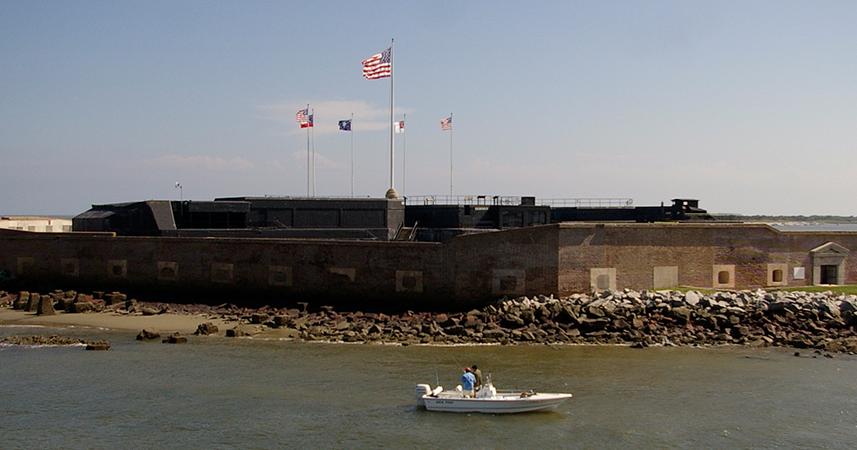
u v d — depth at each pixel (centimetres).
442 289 5609
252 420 3541
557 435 3331
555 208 8425
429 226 7819
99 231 7338
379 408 3675
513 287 5425
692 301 5188
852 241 6209
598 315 5050
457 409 3616
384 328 5169
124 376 4244
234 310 5931
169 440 3331
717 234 5784
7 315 6031
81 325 5653
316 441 3294
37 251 7112
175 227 7088
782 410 3628
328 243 5953
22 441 3344
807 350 4719
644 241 5550
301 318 5578
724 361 4450
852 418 3528
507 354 4566
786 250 6000
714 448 3195
